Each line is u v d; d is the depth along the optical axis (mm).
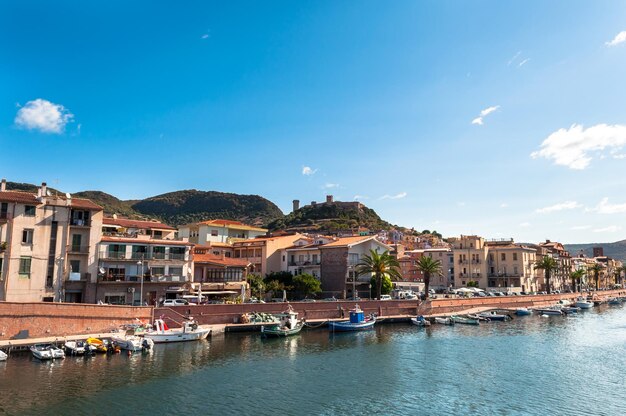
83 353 52188
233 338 67000
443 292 140875
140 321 62844
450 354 59969
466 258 154875
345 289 102500
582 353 61562
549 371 51094
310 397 40719
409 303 97000
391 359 56312
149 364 49625
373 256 98188
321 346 64062
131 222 91312
